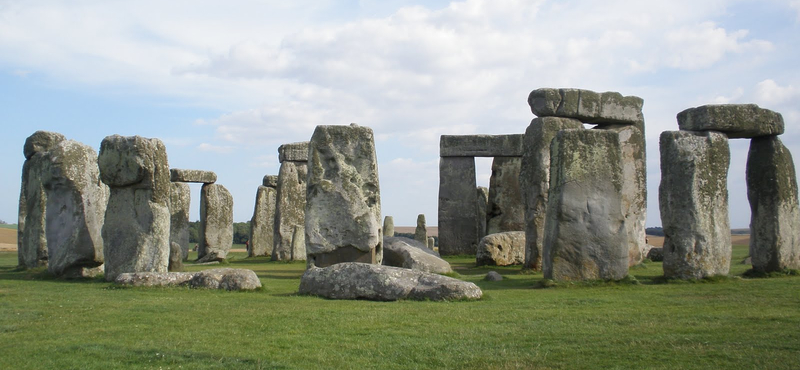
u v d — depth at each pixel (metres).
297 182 28.05
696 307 10.34
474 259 26.25
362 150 17.09
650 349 7.51
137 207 14.66
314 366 6.88
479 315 9.48
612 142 13.80
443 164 29.83
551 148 14.19
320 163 16.94
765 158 15.59
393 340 7.92
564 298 11.42
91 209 15.64
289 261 25.23
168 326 8.66
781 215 15.38
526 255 19.09
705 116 14.33
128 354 7.24
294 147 28.06
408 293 10.98
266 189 30.69
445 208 29.64
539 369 6.82
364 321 8.96
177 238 28.73
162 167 14.79
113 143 14.66
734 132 14.90
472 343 7.82
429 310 9.83
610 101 20.12
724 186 14.16
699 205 13.86
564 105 19.36
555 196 13.78
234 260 26.66
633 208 20.17
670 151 14.10
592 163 13.73
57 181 15.55
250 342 7.82
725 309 10.12
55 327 8.60
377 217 16.94
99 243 15.61
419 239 30.42
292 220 27.62
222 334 8.22
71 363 6.91
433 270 16.31
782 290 12.20
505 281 15.34
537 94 19.59
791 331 8.28
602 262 13.53
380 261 16.94
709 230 13.89
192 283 12.41
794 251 15.56
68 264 15.24
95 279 14.95
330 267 11.70
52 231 15.72
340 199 16.69
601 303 10.81
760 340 7.84
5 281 14.49
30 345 7.62
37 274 15.95
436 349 7.55
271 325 8.70
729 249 14.16
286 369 6.77
